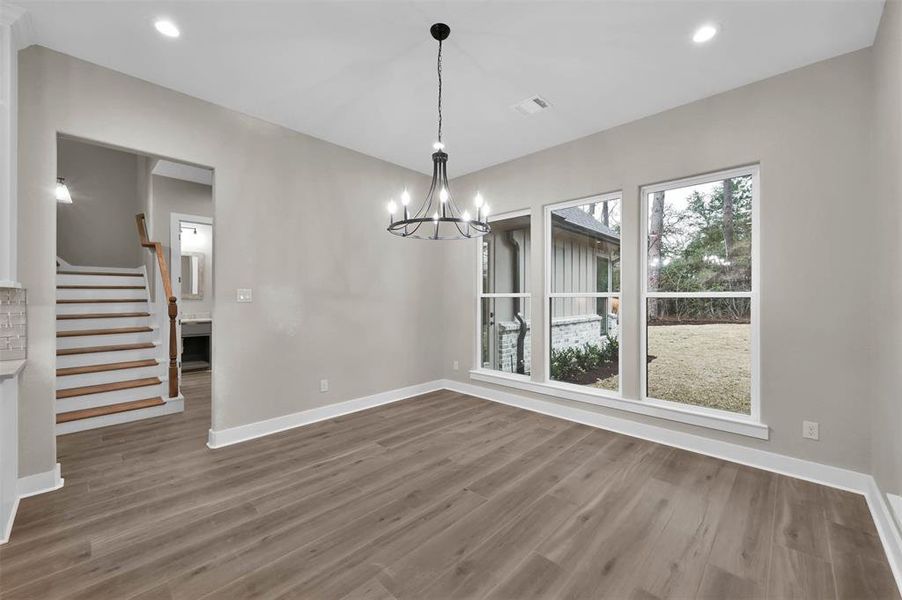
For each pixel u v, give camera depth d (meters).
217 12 2.10
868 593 1.55
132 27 2.21
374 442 3.16
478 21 2.17
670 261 3.24
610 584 1.59
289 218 3.53
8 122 2.03
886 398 1.99
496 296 4.59
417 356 4.67
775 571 1.67
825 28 2.20
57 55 2.42
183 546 1.83
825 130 2.48
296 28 2.23
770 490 2.37
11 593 1.52
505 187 4.34
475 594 1.54
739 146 2.81
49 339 2.37
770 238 2.67
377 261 4.25
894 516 1.76
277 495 2.31
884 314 2.04
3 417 1.87
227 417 3.12
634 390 3.34
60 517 2.06
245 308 3.24
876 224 2.20
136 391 3.84
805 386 2.53
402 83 2.81
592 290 3.74
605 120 3.36
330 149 3.83
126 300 4.66
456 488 2.40
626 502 2.23
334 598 1.52
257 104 3.11
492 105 3.11
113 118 2.62
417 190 4.68
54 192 2.40
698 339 3.09
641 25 2.20
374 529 1.97
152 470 2.64
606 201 3.64
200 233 6.55
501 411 4.02
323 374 3.77
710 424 2.89
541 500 2.26
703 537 1.91
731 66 2.58
